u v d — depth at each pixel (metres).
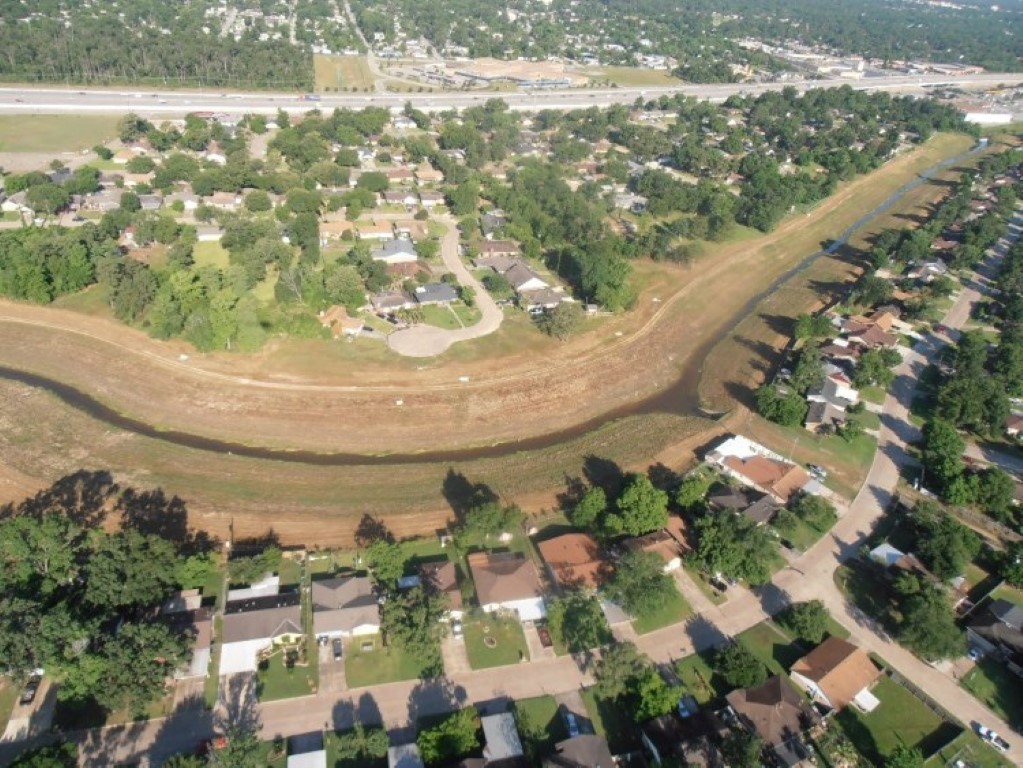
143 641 87.12
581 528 117.69
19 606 88.62
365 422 142.50
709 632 101.31
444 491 125.44
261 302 175.12
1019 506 127.12
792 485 128.00
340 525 116.75
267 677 91.25
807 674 93.50
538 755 83.81
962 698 94.44
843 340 177.38
